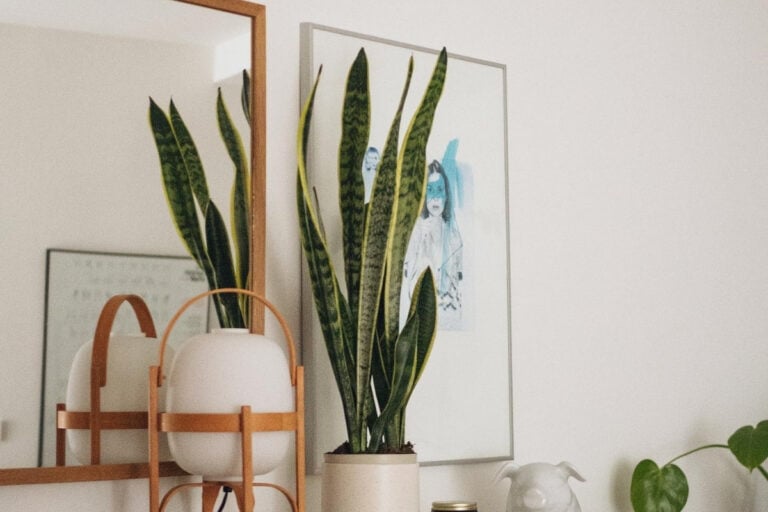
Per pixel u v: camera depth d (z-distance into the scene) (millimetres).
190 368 1309
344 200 1569
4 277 1325
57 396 1348
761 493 2354
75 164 1392
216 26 1538
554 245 2025
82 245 1387
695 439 2242
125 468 1376
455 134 1864
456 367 1814
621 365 2113
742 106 2475
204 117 1512
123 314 1409
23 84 1362
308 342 1623
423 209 1792
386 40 1784
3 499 1317
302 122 1503
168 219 1462
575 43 2119
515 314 1942
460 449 1801
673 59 2322
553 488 1645
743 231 2430
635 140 2213
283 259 1628
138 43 1461
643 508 1954
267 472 1344
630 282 2158
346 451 1500
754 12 2541
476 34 1944
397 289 1545
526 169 1997
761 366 2420
